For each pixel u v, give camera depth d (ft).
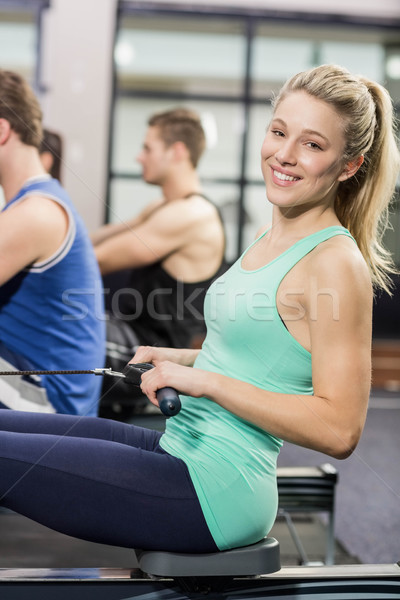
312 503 5.99
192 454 3.43
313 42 19.85
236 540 3.40
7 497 3.31
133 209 19.26
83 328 5.25
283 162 3.50
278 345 3.43
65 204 5.14
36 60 17.51
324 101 3.45
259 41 19.81
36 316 5.11
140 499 3.30
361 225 3.96
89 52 17.30
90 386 5.42
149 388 3.34
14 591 3.43
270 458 3.52
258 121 20.06
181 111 7.22
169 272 6.84
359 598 3.60
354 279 3.29
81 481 3.29
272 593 3.54
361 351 3.27
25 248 4.96
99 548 6.70
